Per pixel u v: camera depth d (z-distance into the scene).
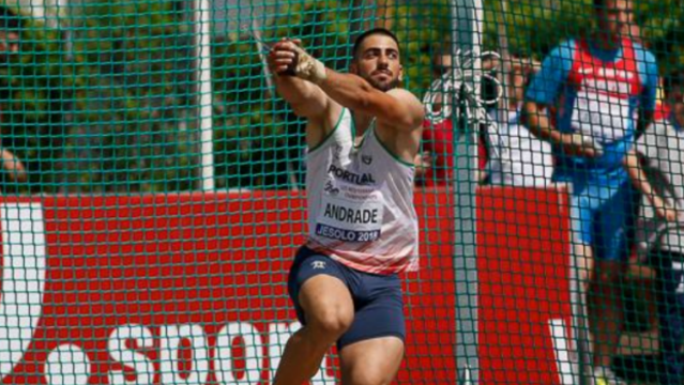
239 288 30.95
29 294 30.98
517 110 30.98
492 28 35.16
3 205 30.98
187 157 34.59
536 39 33.81
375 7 31.59
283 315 30.95
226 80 31.69
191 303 30.89
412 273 30.62
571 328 31.06
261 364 30.73
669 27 34.72
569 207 31.33
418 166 30.73
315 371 23.80
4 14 34.78
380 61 24.12
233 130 35.34
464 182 29.77
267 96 35.19
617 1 32.66
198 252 31.00
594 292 32.47
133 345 30.89
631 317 33.16
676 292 32.75
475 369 29.78
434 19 33.84
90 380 30.86
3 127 35.56
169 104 36.69
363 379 23.08
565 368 31.09
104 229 31.09
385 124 23.73
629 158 33.00
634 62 32.66
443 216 30.69
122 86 32.59
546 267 31.25
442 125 31.66
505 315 31.06
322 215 24.02
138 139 32.62
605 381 31.09
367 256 23.95
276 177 31.59
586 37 32.69
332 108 23.91
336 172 23.91
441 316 30.62
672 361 32.38
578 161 32.50
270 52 22.17
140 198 31.03
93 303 30.92
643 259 33.03
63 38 36.94
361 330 23.72
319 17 35.47
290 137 33.25
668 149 32.12
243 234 31.06
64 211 31.12
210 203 31.09
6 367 30.80
